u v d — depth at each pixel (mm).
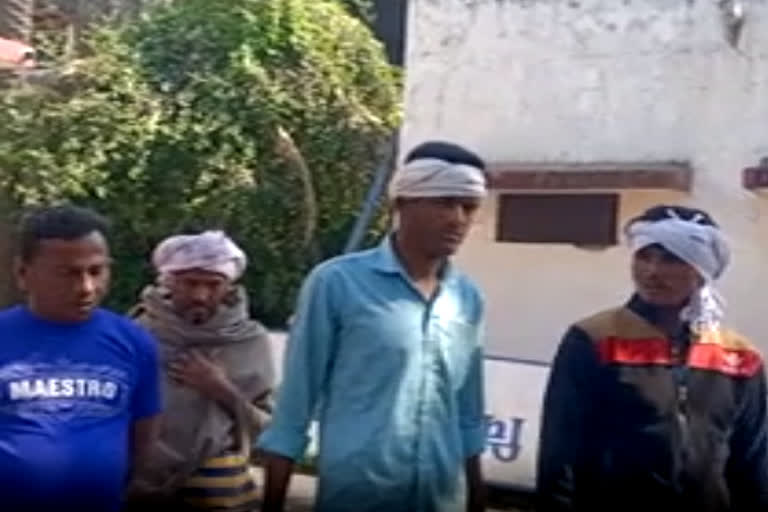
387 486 4703
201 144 12508
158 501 5156
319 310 4762
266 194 12711
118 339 4508
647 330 4703
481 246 12180
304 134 12930
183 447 5176
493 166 12078
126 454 4539
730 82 11258
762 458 4875
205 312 5250
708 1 11328
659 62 11539
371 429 4688
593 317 4781
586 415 4695
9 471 4281
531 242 11992
